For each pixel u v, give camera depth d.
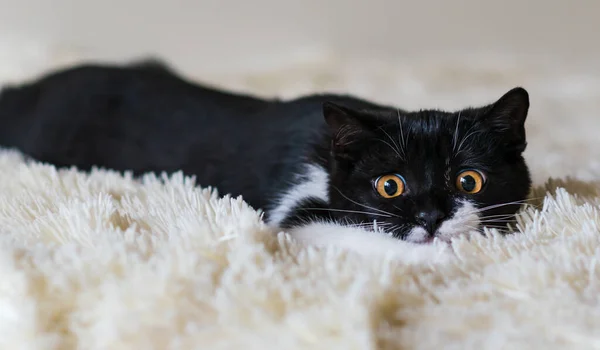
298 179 0.49
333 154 0.47
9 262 0.37
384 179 0.45
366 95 0.83
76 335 0.36
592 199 0.46
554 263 0.38
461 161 0.44
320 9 1.09
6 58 0.90
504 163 0.45
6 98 0.63
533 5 1.12
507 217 0.45
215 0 1.05
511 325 0.35
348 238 0.43
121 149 0.57
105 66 0.62
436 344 0.34
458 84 0.94
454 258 0.40
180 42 1.07
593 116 0.80
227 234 0.39
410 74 0.97
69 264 0.37
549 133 0.71
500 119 0.45
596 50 1.14
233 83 0.89
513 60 1.12
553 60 1.13
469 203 0.44
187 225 0.40
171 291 0.35
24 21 1.00
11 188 0.48
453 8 1.12
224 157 0.53
